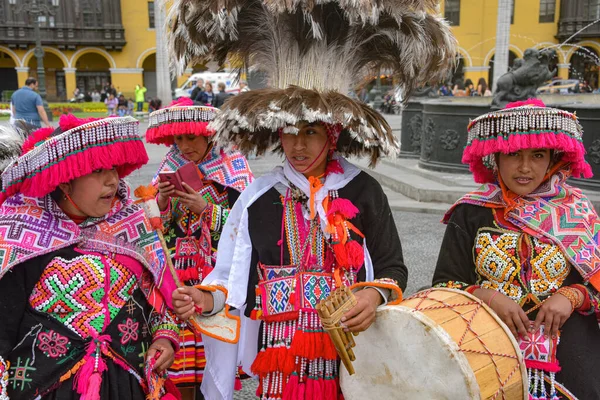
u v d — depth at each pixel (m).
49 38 43.56
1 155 2.14
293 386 2.21
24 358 2.00
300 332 2.19
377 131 2.10
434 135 9.74
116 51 45.09
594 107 7.30
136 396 2.12
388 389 2.12
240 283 2.30
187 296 2.20
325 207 2.20
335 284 2.21
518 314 2.15
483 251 2.32
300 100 2.02
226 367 2.43
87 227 2.10
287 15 2.15
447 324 2.02
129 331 2.12
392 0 2.03
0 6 42.59
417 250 6.17
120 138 2.00
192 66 2.45
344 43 2.20
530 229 2.26
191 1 2.12
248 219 2.32
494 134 2.25
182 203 3.18
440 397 1.98
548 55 9.11
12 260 1.93
